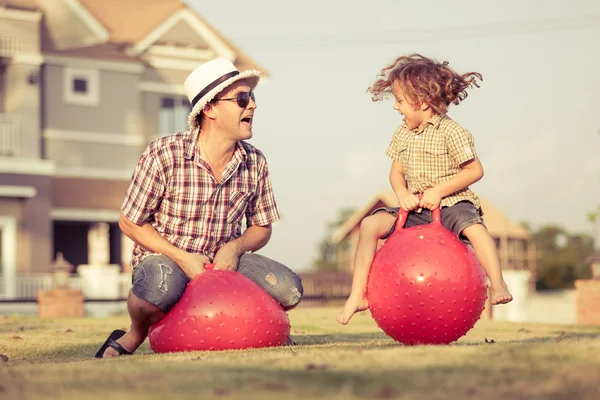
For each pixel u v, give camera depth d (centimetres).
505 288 421
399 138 468
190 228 479
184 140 475
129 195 470
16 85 2052
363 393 239
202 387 255
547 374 261
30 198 2042
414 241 413
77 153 2173
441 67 450
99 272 2023
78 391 257
